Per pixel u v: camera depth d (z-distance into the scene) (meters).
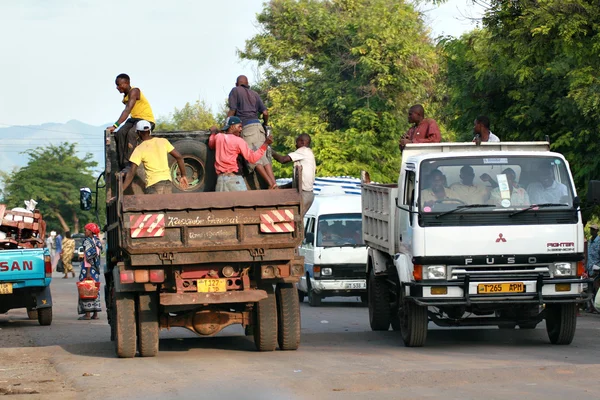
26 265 28.23
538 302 18.88
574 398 12.62
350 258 34.81
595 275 31.02
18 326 29.33
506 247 19.00
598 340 21.00
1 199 141.12
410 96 63.06
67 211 141.12
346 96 62.38
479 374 14.85
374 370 15.62
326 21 65.31
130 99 21.47
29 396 13.66
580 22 24.20
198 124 119.19
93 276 31.78
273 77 67.44
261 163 20.62
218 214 17.58
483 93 37.03
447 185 19.31
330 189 39.34
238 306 19.58
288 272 18.17
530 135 35.66
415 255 19.05
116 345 18.59
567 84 32.28
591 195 18.47
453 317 19.98
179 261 17.62
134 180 19.91
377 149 60.44
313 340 21.86
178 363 17.47
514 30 25.64
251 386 14.05
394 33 62.19
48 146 144.38
